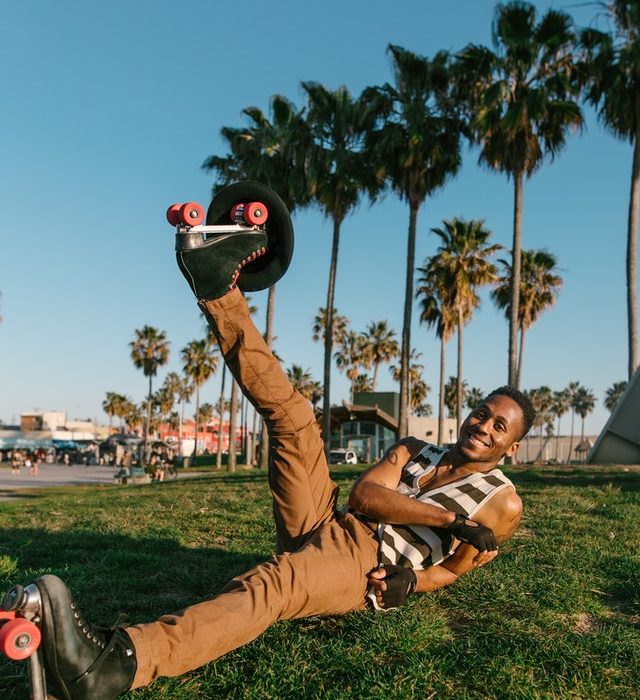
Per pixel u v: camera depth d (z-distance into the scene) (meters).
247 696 2.83
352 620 3.56
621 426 18.12
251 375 2.99
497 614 3.76
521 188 23.34
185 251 2.73
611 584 4.46
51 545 5.73
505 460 23.69
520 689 2.88
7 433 83.94
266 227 3.05
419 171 25.66
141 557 5.11
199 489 11.92
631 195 21.38
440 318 41.84
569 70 23.38
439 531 3.04
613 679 3.04
